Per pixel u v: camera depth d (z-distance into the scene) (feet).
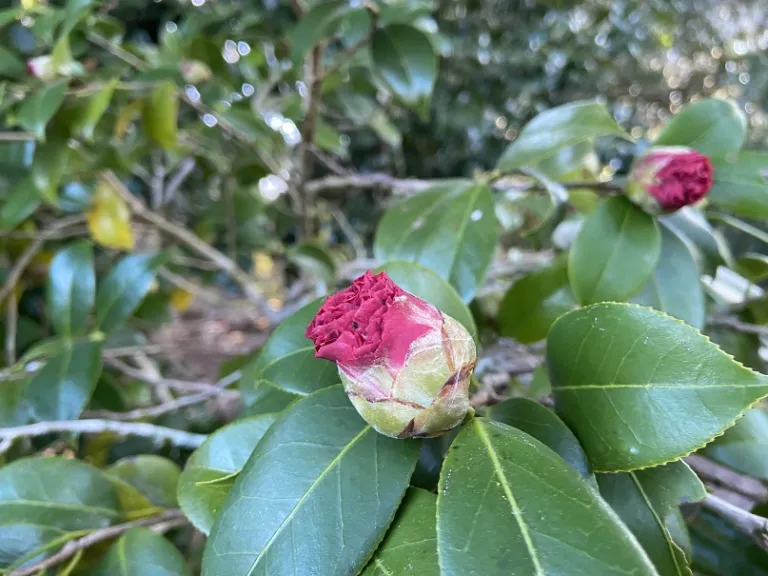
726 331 0.94
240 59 1.78
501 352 1.08
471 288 0.76
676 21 2.64
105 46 1.26
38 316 1.72
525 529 0.40
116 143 1.40
